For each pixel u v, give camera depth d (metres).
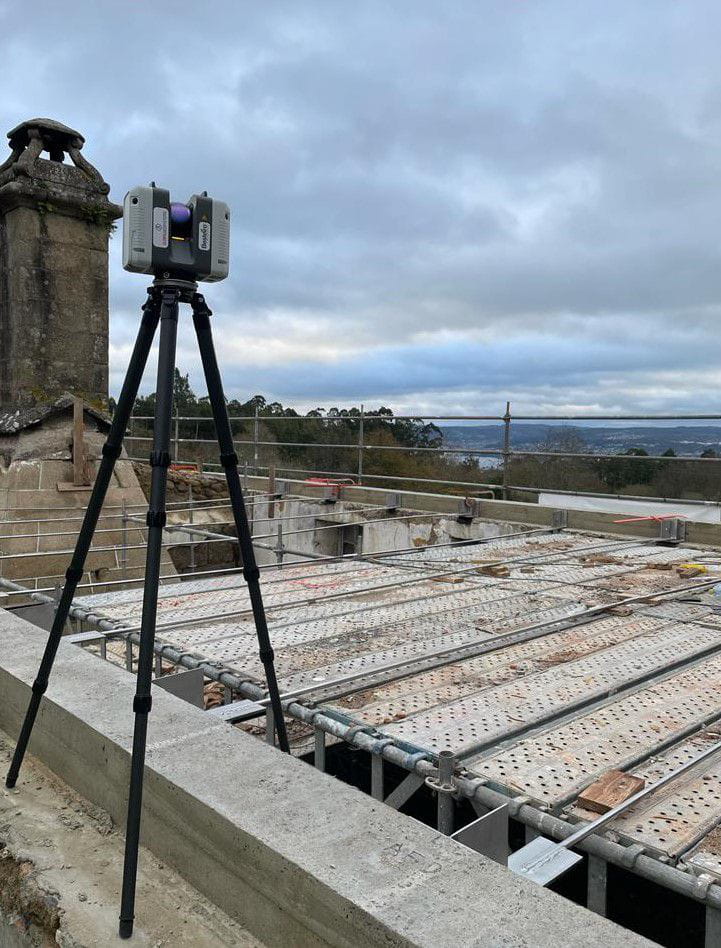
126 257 2.10
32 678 3.04
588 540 8.34
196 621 4.73
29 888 2.16
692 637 4.43
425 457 14.02
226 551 12.30
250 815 1.96
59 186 10.25
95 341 10.79
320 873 1.71
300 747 3.97
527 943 1.47
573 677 3.71
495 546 7.94
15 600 8.96
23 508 9.33
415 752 2.84
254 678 3.66
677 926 2.70
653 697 3.49
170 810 2.19
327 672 3.77
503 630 4.57
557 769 2.73
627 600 5.26
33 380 10.27
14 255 10.20
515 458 10.76
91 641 4.46
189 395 19.28
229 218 2.25
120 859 2.31
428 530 10.09
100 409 10.73
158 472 2.00
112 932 1.96
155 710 2.70
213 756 2.32
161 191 2.13
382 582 6.04
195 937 1.94
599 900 2.30
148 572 1.98
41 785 2.77
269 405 17.20
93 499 2.42
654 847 2.22
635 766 2.78
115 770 2.45
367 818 1.96
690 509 8.81
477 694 3.48
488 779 2.64
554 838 2.34
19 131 10.34
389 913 1.56
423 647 4.21
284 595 5.56
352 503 11.09
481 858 1.78
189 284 2.19
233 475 2.46
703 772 2.74
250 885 1.91
